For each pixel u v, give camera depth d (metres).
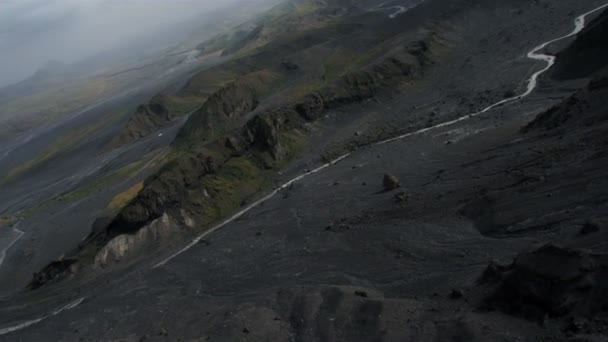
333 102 101.62
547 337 20.70
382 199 53.53
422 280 32.69
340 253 42.81
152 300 46.81
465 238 36.22
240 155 83.31
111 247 63.12
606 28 81.31
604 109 46.78
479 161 53.09
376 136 84.94
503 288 25.05
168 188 71.19
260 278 43.75
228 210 69.94
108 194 107.88
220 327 34.56
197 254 55.38
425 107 93.38
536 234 31.80
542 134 51.25
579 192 33.16
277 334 31.12
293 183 72.44
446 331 24.38
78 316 47.78
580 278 21.64
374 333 27.08
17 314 53.19
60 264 64.31
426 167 60.09
